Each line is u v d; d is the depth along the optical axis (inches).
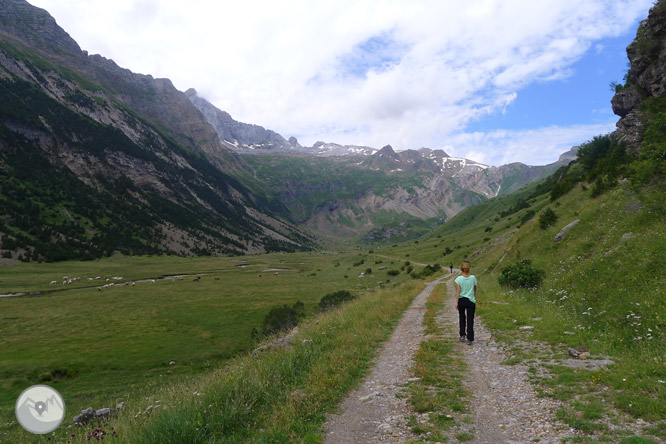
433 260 5064.0
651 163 798.5
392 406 258.7
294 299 3693.4
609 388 247.3
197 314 3100.4
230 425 250.8
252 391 300.7
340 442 208.5
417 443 197.9
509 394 262.5
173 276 6304.1
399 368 359.3
